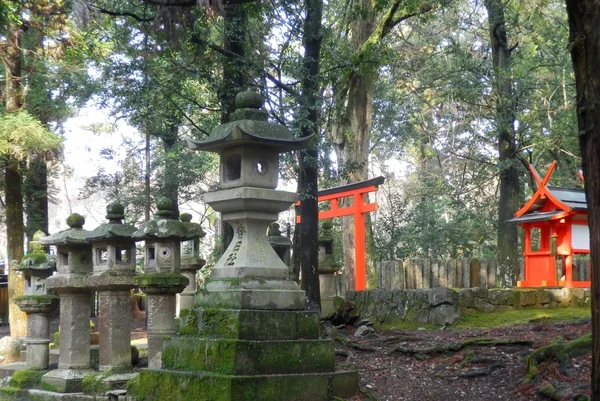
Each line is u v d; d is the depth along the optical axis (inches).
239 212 295.1
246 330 274.4
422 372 361.1
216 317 283.6
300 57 502.9
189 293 479.2
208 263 949.8
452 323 491.8
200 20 491.2
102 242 361.4
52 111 715.4
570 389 296.5
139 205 943.7
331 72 543.8
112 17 529.3
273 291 286.7
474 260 599.5
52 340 549.6
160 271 342.6
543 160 983.6
